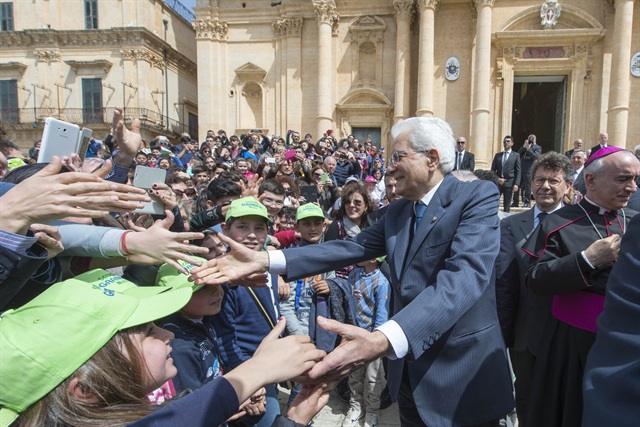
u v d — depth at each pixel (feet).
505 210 46.34
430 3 68.18
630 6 63.67
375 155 61.16
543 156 13.03
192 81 105.81
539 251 9.95
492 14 69.51
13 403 3.72
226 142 57.52
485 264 7.07
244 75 78.13
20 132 89.10
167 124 93.45
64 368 3.77
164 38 95.35
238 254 7.67
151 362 4.42
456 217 7.73
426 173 8.05
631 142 67.05
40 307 4.00
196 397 4.12
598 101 67.77
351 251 8.84
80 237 6.06
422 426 8.67
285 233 17.69
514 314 11.75
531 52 69.26
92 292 4.25
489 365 8.04
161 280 6.95
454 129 71.41
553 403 9.64
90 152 42.27
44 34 87.61
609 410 3.81
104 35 86.84
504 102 69.72
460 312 6.63
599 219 9.64
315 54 76.07
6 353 3.68
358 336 5.82
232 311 9.53
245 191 15.08
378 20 73.00
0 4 90.12
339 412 15.31
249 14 77.61
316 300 13.71
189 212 17.47
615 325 4.15
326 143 48.49
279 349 4.91
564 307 9.34
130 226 8.07
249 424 8.93
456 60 71.05
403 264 8.23
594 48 67.46
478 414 7.85
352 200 16.67
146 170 8.28
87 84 88.33
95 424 3.80
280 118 77.30
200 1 77.77
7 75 90.07
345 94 74.90
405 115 71.87
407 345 6.13
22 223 4.68
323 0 71.72
